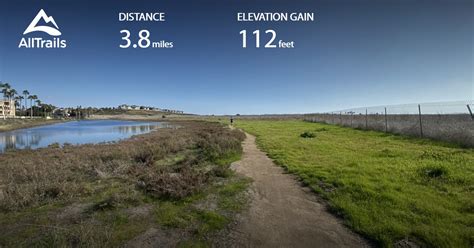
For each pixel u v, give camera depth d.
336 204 4.89
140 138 20.73
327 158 9.23
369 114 26.23
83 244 3.77
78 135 31.95
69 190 6.18
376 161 8.41
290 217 4.58
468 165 7.19
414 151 9.88
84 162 10.03
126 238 3.96
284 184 6.59
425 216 4.22
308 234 3.96
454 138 11.38
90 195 6.09
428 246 3.47
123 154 11.63
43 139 27.22
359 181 6.09
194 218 4.60
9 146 21.44
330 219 4.46
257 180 7.00
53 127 55.19
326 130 21.92
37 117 109.31
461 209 4.47
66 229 4.18
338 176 6.69
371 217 4.29
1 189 6.74
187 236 4.00
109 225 4.38
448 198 4.98
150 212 4.95
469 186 5.54
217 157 10.23
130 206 5.27
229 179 7.11
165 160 10.83
